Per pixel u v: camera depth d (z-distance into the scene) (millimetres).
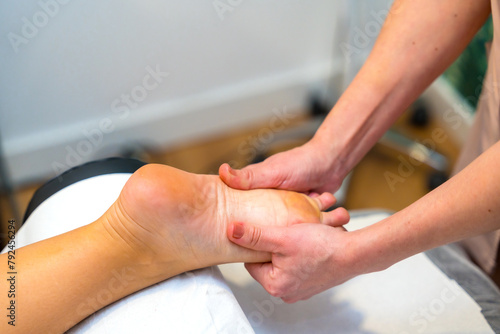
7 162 1736
